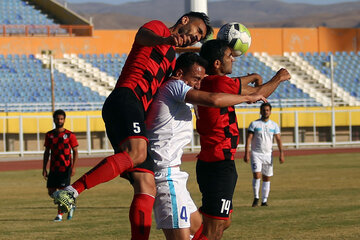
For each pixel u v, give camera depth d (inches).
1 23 3806.6
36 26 3604.8
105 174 449.4
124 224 933.8
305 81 3651.6
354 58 3961.6
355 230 832.3
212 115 546.3
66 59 3476.9
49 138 1038.4
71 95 3208.7
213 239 559.2
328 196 1235.9
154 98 534.0
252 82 573.3
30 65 3385.8
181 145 544.1
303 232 824.3
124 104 490.0
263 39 3956.7
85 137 2930.6
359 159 2316.7
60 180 1034.7
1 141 2817.4
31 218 1018.7
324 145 3157.0
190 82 538.3
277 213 1015.6
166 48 523.5
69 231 874.8
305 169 1915.6
